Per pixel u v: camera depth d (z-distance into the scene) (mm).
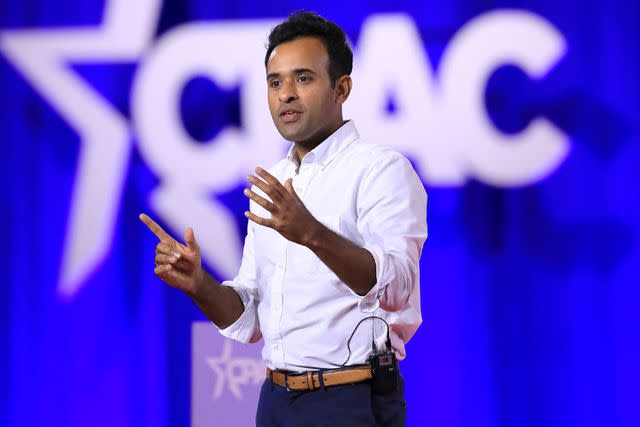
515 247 9195
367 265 4227
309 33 4938
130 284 9688
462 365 9258
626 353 9062
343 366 4688
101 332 9734
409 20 9281
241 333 5145
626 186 9078
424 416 9281
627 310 9062
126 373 9703
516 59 9188
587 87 9133
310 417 4691
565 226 9133
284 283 4832
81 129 9750
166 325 9656
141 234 9656
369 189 4707
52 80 9797
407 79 9250
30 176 9820
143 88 9648
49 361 9789
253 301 5176
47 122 9812
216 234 9531
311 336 4723
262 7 9539
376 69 9281
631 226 9062
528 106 9164
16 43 9852
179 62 9609
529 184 9164
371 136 9258
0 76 9883
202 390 9195
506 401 9203
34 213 9812
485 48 9195
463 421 9250
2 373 9852
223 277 9508
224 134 9539
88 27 9758
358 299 4656
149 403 9656
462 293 9250
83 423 9758
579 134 9125
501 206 9195
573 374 9133
